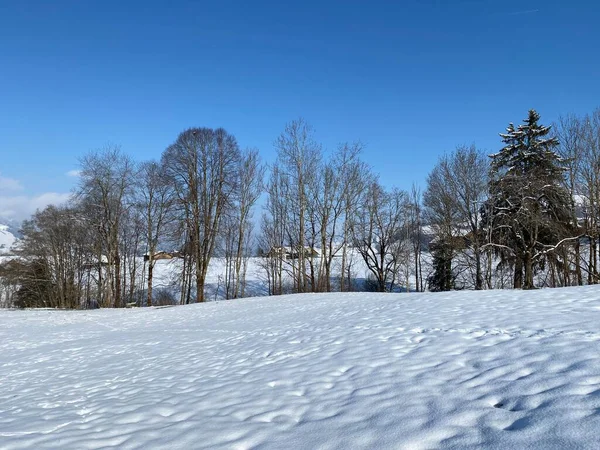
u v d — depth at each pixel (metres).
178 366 8.73
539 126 28.11
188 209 31.14
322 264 33.03
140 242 36.44
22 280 39.75
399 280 38.25
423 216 37.03
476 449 3.28
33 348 14.13
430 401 4.52
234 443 4.07
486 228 28.05
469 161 29.22
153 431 4.66
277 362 7.71
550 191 24.20
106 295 34.56
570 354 5.39
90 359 11.09
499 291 14.11
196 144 31.48
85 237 36.59
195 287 40.19
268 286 41.34
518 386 4.56
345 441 3.80
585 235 24.55
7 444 4.54
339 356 7.34
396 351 7.05
